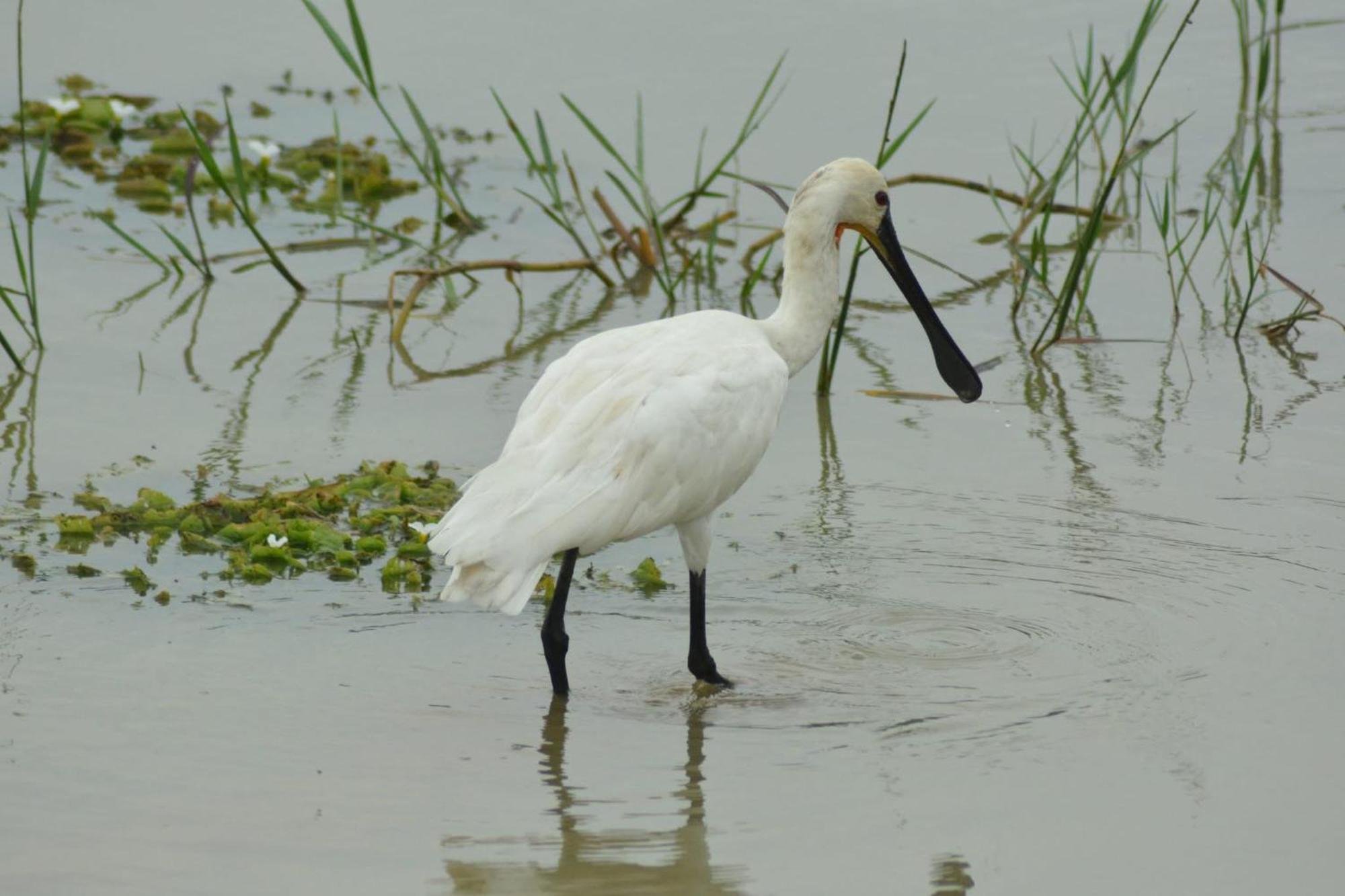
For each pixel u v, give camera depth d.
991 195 18.53
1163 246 18.27
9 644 10.77
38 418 14.62
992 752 9.58
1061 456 14.09
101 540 12.41
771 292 17.83
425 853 8.49
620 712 10.18
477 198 20.17
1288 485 13.36
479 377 15.80
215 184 20.11
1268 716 9.90
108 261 18.23
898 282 12.35
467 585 9.70
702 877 8.27
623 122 21.09
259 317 17.08
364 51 17.52
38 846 8.47
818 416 15.11
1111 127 20.92
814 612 11.58
